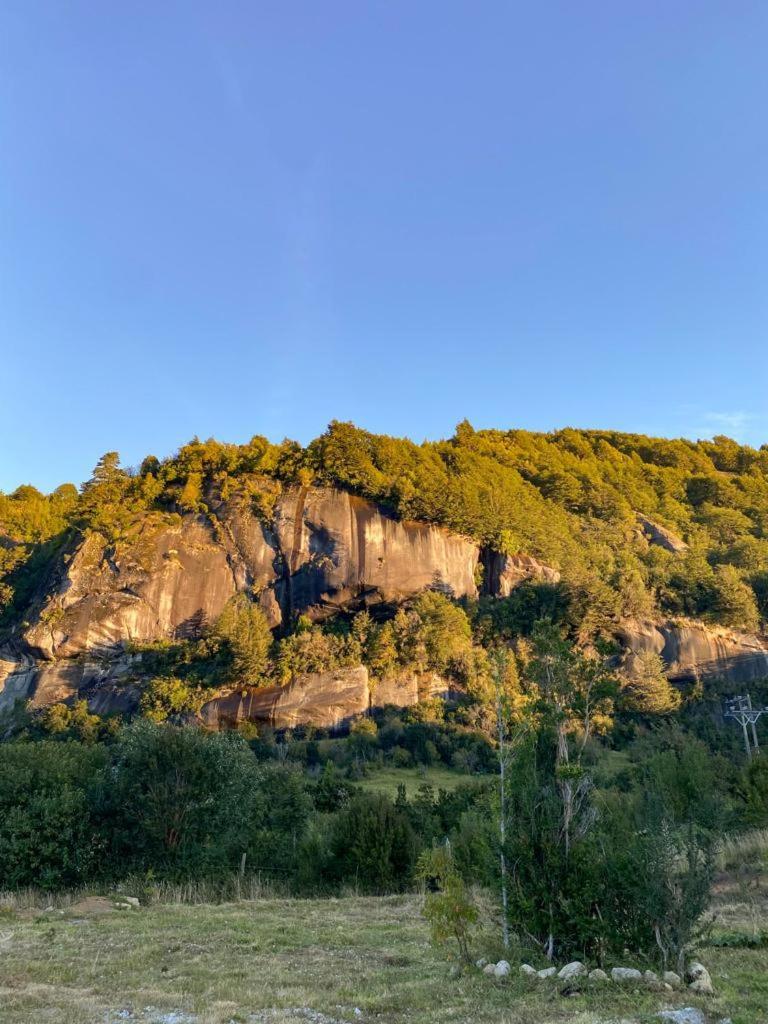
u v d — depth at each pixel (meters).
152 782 20.73
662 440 186.88
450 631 92.12
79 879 19.27
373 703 83.75
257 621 92.75
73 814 19.73
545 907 9.77
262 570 101.50
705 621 98.31
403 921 14.34
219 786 21.66
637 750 69.50
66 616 93.81
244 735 76.31
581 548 113.06
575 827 10.24
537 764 10.88
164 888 19.02
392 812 22.31
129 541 101.00
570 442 175.88
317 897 20.19
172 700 82.25
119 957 10.58
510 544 107.31
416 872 20.50
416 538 103.38
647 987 8.06
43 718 82.88
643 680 85.25
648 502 138.50
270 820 27.83
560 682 11.16
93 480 124.69
